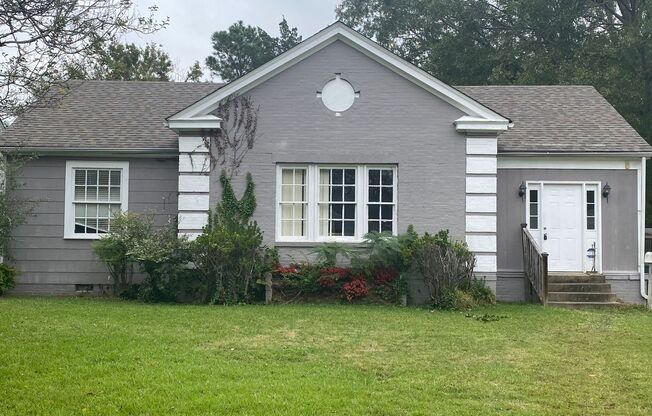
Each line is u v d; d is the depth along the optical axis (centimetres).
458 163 1766
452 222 1761
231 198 1755
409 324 1336
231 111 1764
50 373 903
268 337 1179
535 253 1755
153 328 1227
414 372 966
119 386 852
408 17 4144
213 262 1636
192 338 1148
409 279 1700
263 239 1750
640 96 3081
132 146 1861
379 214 1775
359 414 775
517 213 1897
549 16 3431
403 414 781
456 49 3769
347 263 1733
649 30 3017
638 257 1888
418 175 1766
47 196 1875
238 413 769
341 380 912
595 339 1228
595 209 1902
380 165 1778
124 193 1881
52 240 1870
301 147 1766
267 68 1753
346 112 1772
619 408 826
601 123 2016
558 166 1900
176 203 1878
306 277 1680
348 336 1205
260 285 1691
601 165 1902
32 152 1841
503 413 794
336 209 1780
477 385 905
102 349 1035
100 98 2158
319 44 1764
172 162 1889
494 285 1752
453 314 1501
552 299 1745
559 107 2138
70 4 1002
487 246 1756
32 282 1869
